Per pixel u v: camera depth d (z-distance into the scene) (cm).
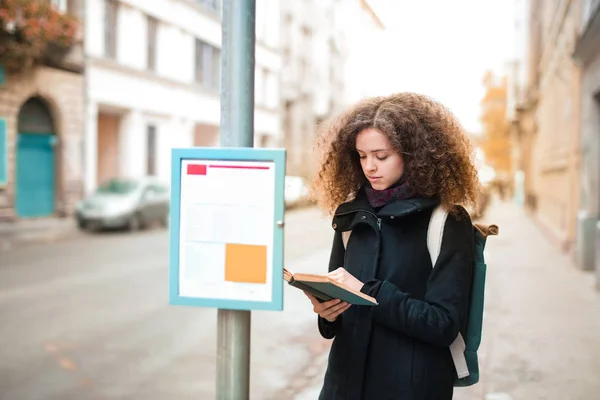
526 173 2864
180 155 152
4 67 1614
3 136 1634
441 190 169
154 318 646
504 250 1242
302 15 3697
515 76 3053
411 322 155
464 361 167
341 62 3588
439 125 171
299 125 3681
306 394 411
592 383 411
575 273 925
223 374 160
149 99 2297
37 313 661
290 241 1474
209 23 2727
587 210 959
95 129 1988
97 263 1047
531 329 563
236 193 151
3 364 481
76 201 1900
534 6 2347
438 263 161
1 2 1474
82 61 1902
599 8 725
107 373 460
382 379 163
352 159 188
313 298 163
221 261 152
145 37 2252
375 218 169
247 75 158
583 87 1002
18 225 1614
